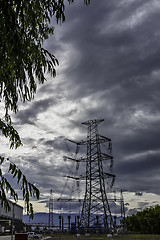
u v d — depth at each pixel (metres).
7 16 4.57
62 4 5.46
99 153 69.38
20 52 4.67
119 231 93.06
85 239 61.97
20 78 4.86
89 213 67.12
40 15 5.55
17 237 25.89
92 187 67.88
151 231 112.81
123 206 84.81
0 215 85.94
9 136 5.43
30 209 4.85
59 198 71.12
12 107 5.31
